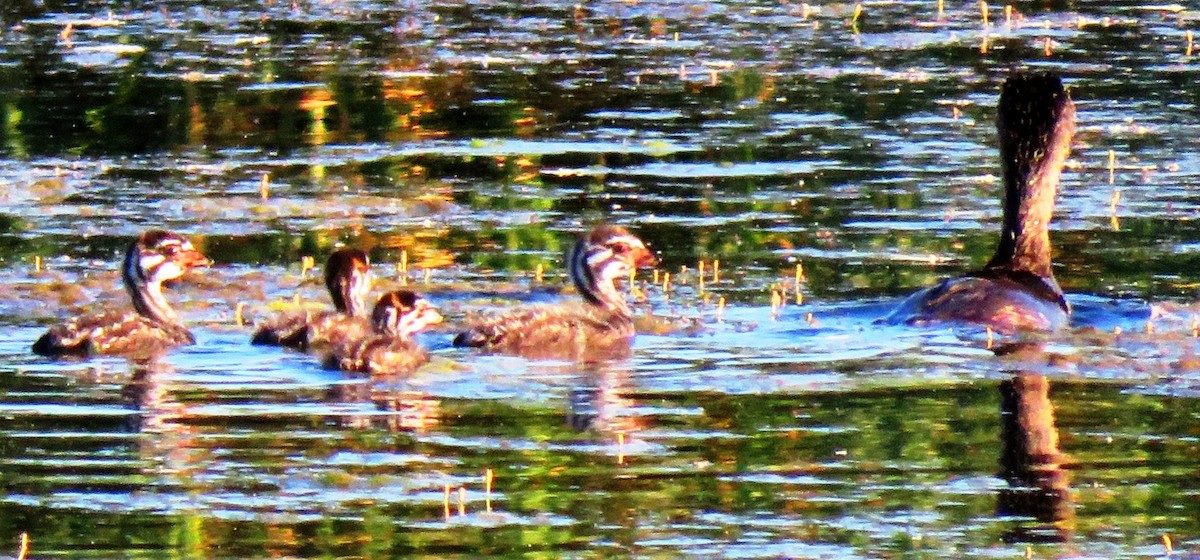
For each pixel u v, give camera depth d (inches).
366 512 460.4
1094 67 1129.4
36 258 752.3
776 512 462.9
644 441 519.2
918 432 524.7
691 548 438.6
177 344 636.7
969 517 460.1
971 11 1332.4
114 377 590.2
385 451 508.4
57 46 1196.5
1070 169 890.7
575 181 885.2
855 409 548.4
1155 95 1054.4
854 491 478.3
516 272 743.7
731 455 505.0
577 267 699.4
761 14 1333.7
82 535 444.1
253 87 1086.4
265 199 853.2
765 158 923.4
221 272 743.7
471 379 591.5
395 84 1096.8
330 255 740.0
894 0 1391.5
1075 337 627.2
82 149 949.8
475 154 941.8
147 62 1152.8
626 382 582.9
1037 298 654.5
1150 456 502.9
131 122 1004.6
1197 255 743.1
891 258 748.6
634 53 1189.1
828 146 946.7
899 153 927.7
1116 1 1370.6
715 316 671.1
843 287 709.9
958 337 630.5
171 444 514.6
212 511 460.1
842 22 1295.5
